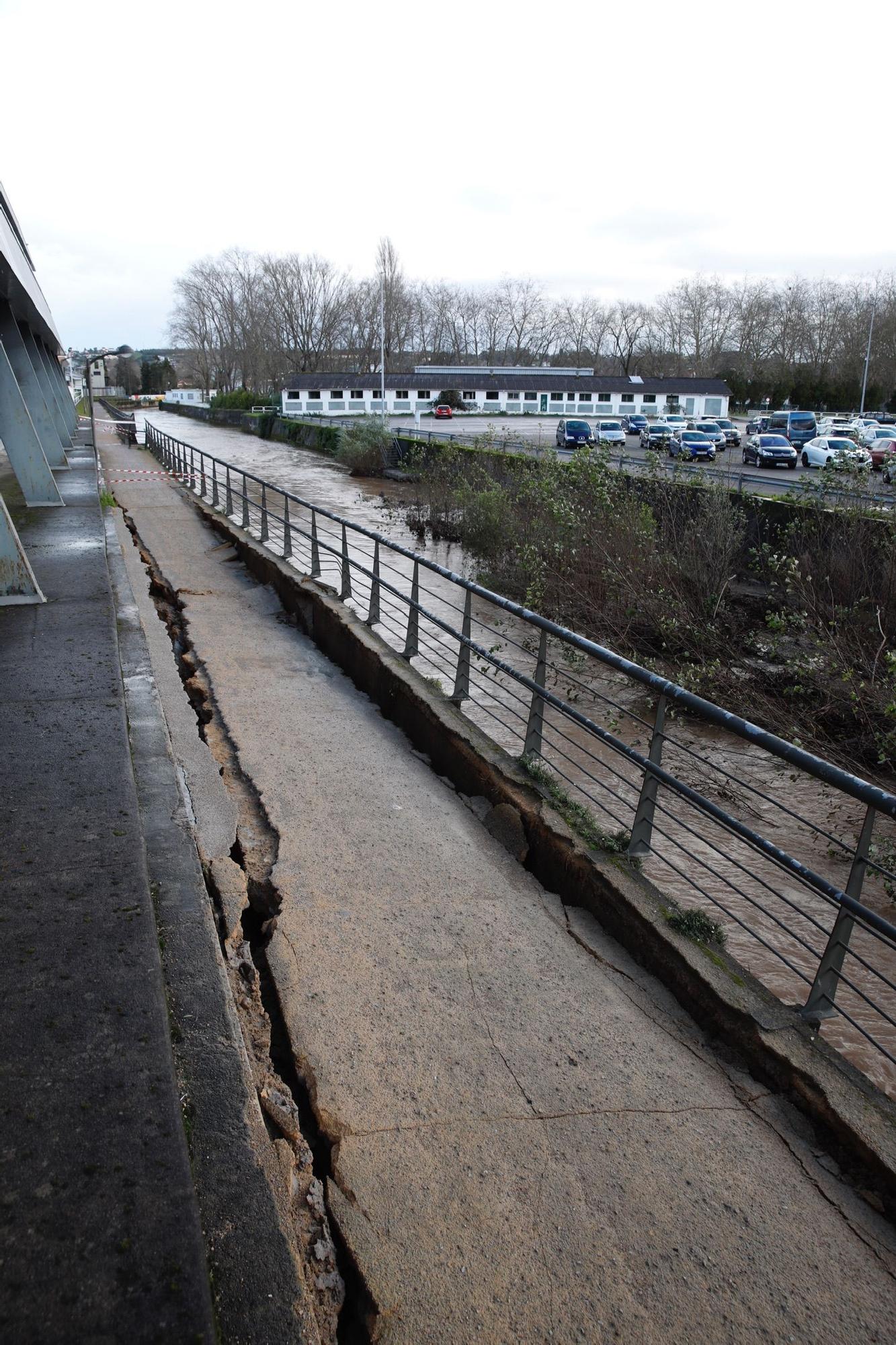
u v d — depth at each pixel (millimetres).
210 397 111375
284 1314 1930
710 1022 3834
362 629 9555
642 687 11047
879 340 76438
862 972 5637
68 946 3025
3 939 3057
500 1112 3293
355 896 4805
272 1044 3697
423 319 124125
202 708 8086
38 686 5688
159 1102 2381
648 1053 3674
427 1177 2986
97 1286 1877
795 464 35156
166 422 83062
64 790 4211
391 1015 3826
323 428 46906
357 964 4180
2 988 2803
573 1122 3266
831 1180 3053
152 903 3314
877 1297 2639
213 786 6016
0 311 15336
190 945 3162
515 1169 3031
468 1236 2770
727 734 9750
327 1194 2910
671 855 7012
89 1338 1765
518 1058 3598
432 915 4664
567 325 124562
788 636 11602
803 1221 2883
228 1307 1931
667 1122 3283
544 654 5992
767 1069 3514
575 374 86125
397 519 24031
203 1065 2623
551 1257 2711
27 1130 2268
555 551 14133
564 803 5555
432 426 61156
